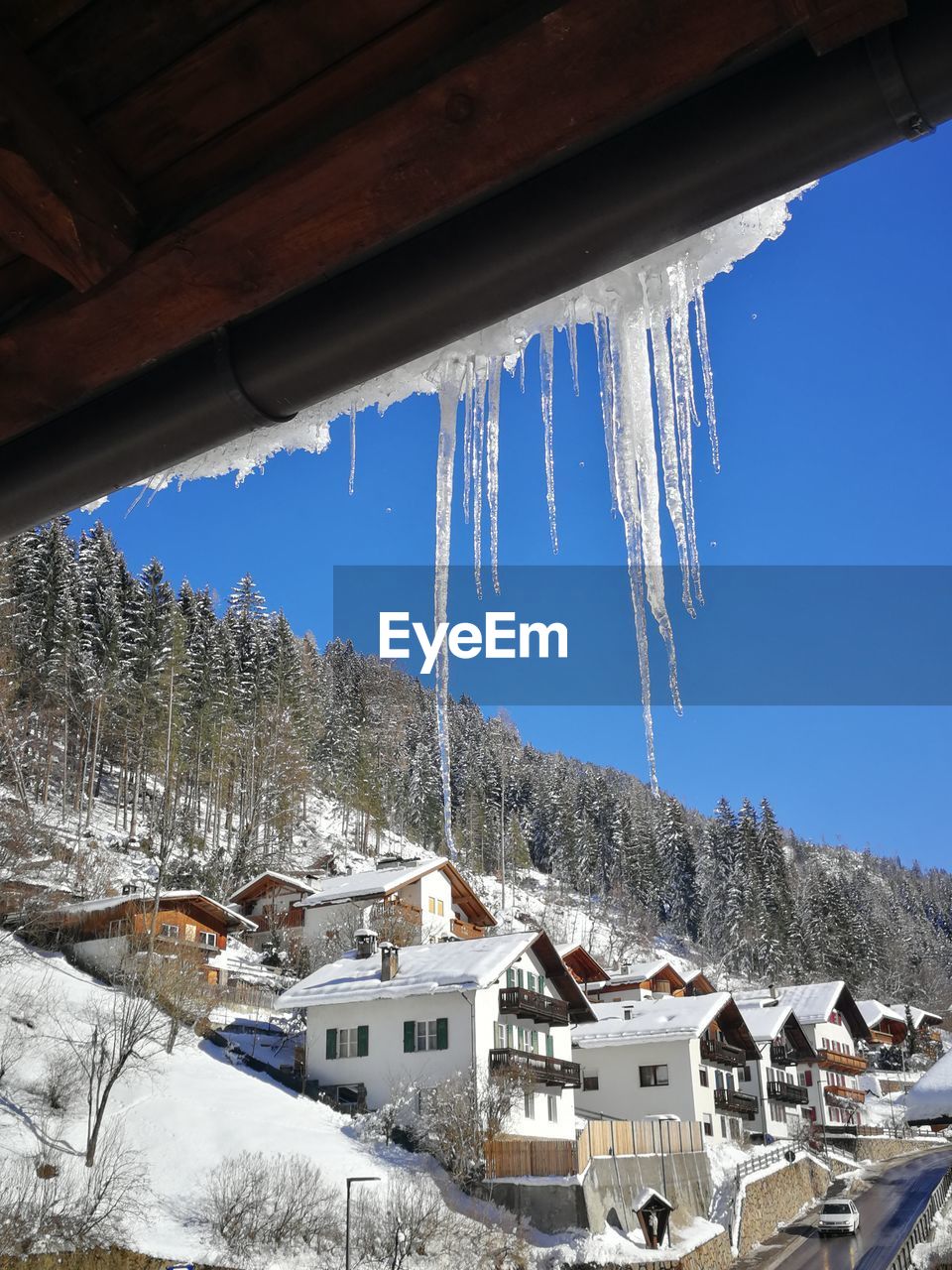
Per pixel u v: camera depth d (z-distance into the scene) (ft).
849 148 5.92
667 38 5.48
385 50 6.07
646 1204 78.33
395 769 306.76
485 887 264.31
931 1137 188.55
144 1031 69.82
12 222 6.83
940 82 5.51
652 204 6.31
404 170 6.29
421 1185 72.69
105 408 8.25
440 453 12.04
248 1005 114.62
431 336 7.25
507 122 5.99
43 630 189.57
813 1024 169.48
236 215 6.61
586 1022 116.26
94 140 6.84
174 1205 60.70
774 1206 103.81
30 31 6.41
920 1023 260.21
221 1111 74.33
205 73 6.46
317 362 7.48
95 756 188.85
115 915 101.81
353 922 144.25
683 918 323.98
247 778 227.81
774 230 7.77
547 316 8.55
